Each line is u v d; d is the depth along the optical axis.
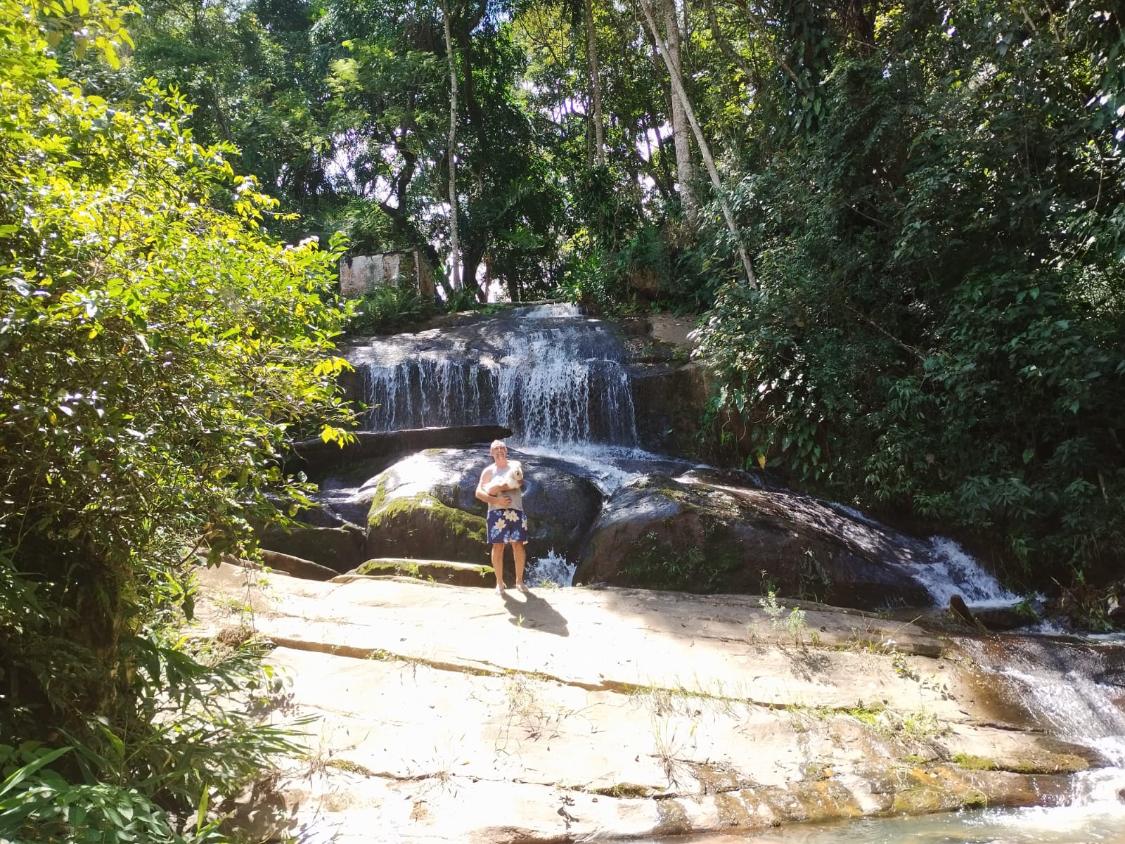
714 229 14.89
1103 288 10.38
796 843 4.20
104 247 3.21
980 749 5.28
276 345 3.84
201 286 3.40
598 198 21.88
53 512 3.36
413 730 5.17
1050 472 9.83
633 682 5.90
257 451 3.69
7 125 3.02
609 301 17.39
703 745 5.17
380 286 18.56
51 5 3.04
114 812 2.77
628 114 28.28
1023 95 10.43
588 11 24.36
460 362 13.91
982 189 10.88
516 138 29.08
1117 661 6.67
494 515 8.03
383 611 7.25
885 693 6.00
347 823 4.21
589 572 9.15
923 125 11.51
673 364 13.67
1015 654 6.77
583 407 13.32
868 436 11.14
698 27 21.14
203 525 4.00
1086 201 10.38
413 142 26.72
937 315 11.25
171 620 5.52
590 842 4.22
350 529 9.70
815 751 5.16
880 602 8.84
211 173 4.07
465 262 28.86
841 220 12.10
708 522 9.09
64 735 3.38
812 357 11.45
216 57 22.59
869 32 13.21
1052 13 9.69
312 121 25.47
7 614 3.18
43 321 2.79
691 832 4.32
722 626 7.20
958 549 10.23
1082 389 9.12
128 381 3.20
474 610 7.39
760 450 11.88
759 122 14.88
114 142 3.66
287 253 3.94
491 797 4.50
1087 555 9.09
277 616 6.84
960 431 10.17
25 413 2.84
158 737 3.82
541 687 5.81
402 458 11.54
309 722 4.66
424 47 26.80
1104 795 4.78
